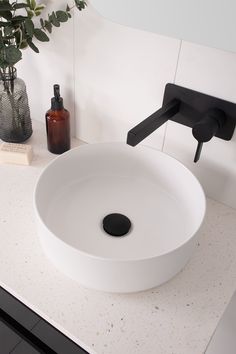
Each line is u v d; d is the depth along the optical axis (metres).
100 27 0.78
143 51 0.76
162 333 0.62
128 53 0.78
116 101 0.88
